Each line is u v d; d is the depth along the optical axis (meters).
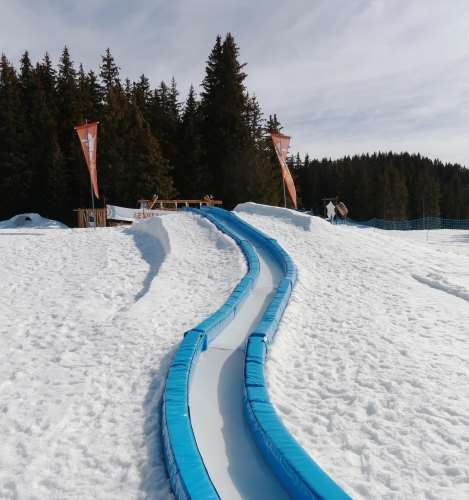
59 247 13.41
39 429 4.37
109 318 7.75
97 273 10.77
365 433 4.30
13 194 34.28
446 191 73.94
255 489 3.55
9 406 4.80
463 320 7.83
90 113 37.31
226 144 38.09
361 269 11.36
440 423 4.41
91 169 15.91
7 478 3.65
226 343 6.51
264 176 37.31
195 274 10.34
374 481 3.60
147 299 8.48
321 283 10.08
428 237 25.97
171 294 8.92
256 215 17.08
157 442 4.12
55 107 37.19
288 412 4.68
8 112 34.69
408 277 11.01
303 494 3.22
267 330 6.35
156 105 43.69
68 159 35.03
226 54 38.09
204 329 6.30
